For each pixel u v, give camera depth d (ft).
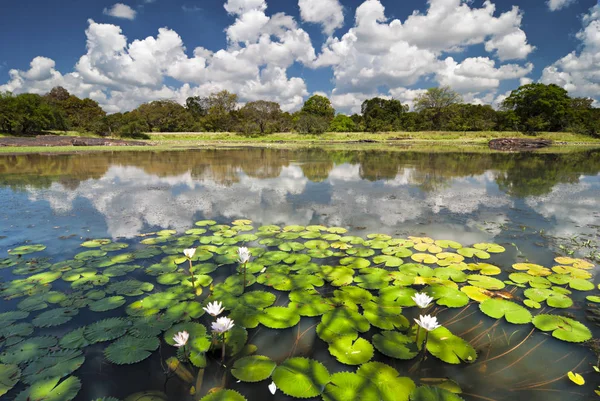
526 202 25.93
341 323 9.64
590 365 8.11
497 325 9.84
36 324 9.57
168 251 15.37
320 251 15.46
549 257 14.85
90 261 14.16
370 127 202.49
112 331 9.25
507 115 170.91
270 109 173.99
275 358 8.37
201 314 10.19
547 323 9.66
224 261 14.35
